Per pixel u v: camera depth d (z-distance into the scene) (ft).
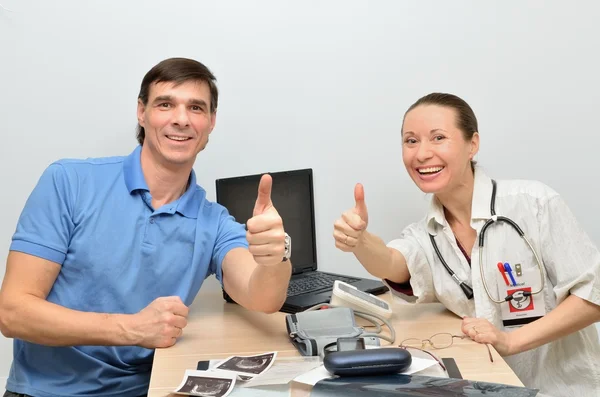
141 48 6.54
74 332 4.66
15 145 6.51
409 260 5.46
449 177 5.26
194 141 5.28
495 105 6.83
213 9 6.59
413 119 5.34
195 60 5.96
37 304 4.77
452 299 5.41
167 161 5.22
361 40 6.73
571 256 5.18
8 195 6.54
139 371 5.24
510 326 5.29
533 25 6.77
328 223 6.90
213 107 5.56
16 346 5.32
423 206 6.90
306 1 6.67
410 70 6.79
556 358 5.40
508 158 6.88
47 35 6.44
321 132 6.81
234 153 6.75
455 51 6.78
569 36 6.78
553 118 6.86
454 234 5.58
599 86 6.82
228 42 6.64
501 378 3.96
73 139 6.56
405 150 5.45
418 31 6.75
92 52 6.50
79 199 5.16
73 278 5.13
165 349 4.63
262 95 6.72
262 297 4.91
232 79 6.68
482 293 5.27
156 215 5.25
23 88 6.46
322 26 6.70
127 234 5.17
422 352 4.22
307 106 6.77
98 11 6.48
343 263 6.95
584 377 5.34
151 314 4.70
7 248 6.57
